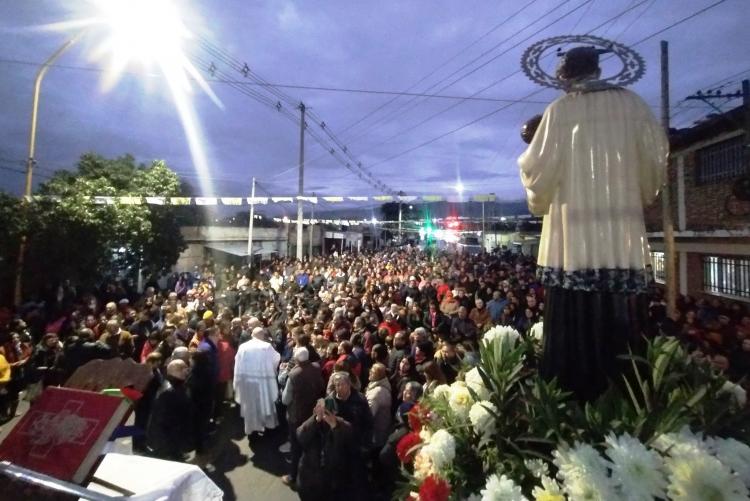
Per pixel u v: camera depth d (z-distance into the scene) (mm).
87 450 2279
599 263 2238
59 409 2467
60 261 13914
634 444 1699
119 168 19766
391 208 58438
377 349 7012
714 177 12273
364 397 5473
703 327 8273
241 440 7586
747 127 10250
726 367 5219
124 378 2744
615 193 2229
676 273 14297
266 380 7488
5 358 8211
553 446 1995
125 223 16547
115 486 2584
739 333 7531
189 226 29547
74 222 14281
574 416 1960
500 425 2168
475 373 2535
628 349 2127
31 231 13367
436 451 2117
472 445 2227
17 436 2400
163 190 18781
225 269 23750
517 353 2357
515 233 49875
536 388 2082
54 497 2150
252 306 14734
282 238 39594
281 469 6609
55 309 13430
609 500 1613
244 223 37531
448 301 11875
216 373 7828
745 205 10883
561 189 2346
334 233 48375
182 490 2701
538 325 2969
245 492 5996
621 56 2369
